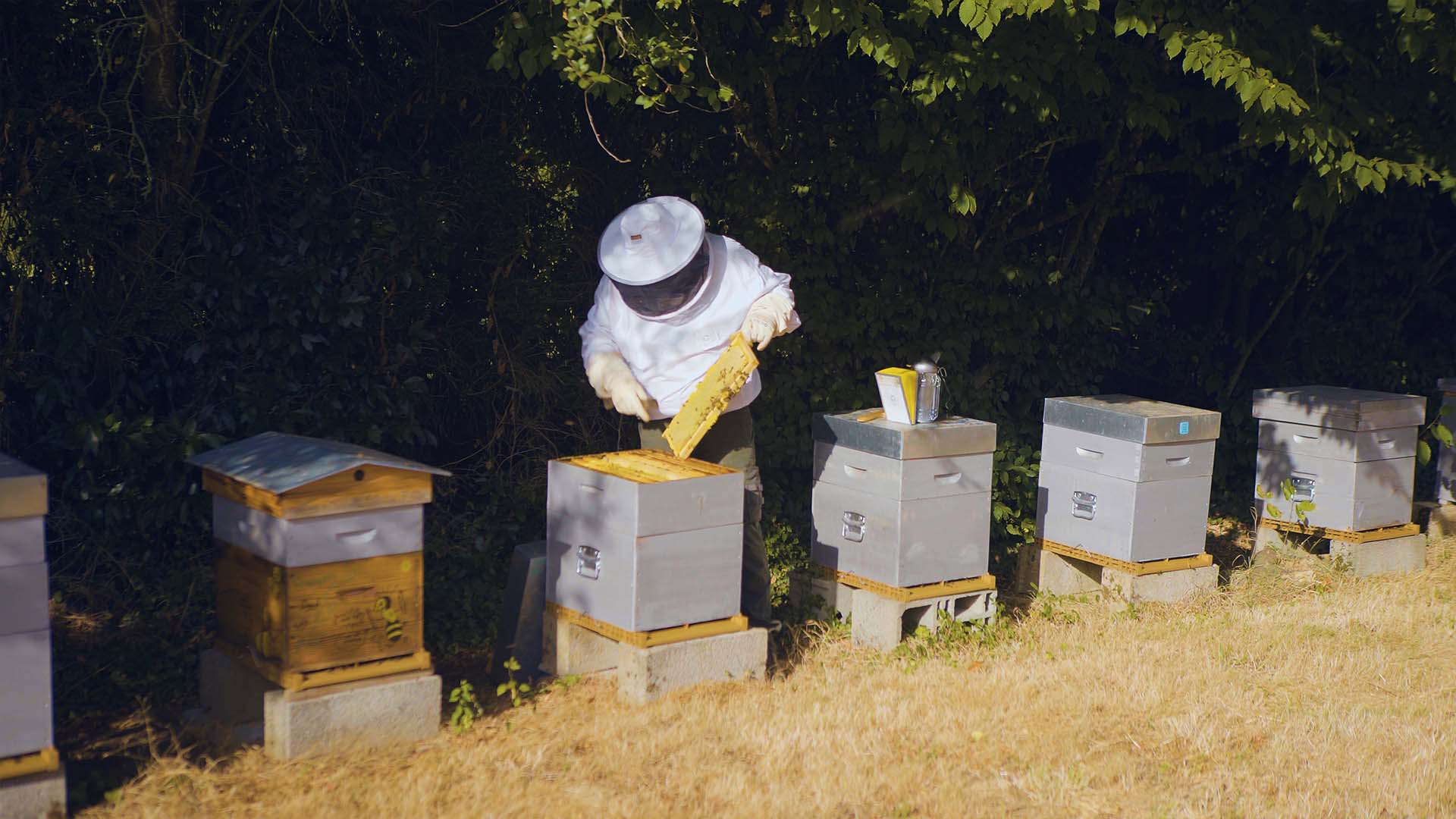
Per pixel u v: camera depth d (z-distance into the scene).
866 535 5.73
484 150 6.62
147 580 5.58
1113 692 5.05
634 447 7.23
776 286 5.38
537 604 5.19
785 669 5.37
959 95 6.35
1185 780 4.25
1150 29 6.33
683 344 5.29
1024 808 4.02
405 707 4.32
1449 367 10.05
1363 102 7.37
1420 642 5.89
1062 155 8.41
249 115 6.19
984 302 7.71
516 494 6.57
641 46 5.72
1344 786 4.23
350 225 6.11
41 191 5.57
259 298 5.92
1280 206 8.88
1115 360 8.50
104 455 5.52
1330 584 6.95
